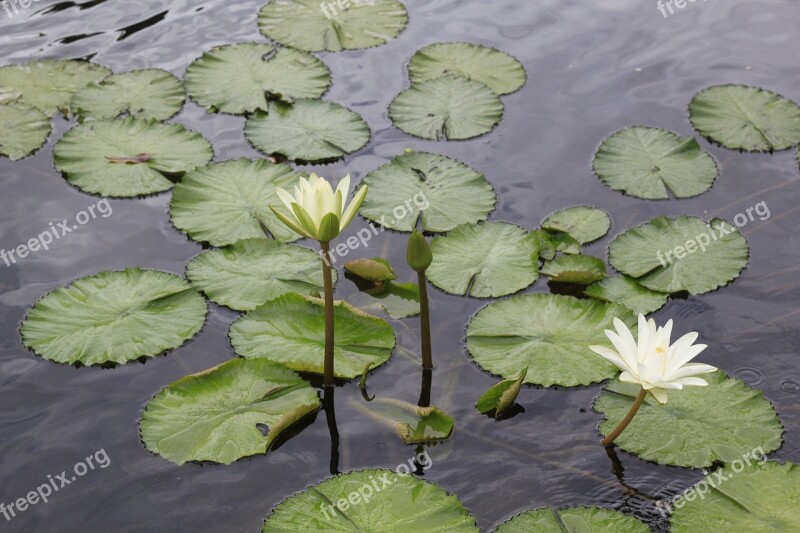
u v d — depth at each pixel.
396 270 3.59
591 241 3.70
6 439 2.82
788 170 4.13
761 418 2.83
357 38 5.09
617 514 2.53
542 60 4.98
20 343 3.20
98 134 4.25
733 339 3.22
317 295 3.38
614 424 2.87
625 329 2.61
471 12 5.45
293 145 4.24
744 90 4.60
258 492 2.66
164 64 4.88
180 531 2.53
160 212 3.88
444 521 2.49
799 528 2.43
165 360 3.13
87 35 5.12
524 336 3.19
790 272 3.53
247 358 3.05
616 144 4.24
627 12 5.45
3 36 5.06
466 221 3.81
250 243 3.58
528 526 2.49
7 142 4.25
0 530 2.54
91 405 2.96
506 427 2.90
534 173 4.14
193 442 2.77
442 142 4.33
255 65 4.78
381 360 3.14
